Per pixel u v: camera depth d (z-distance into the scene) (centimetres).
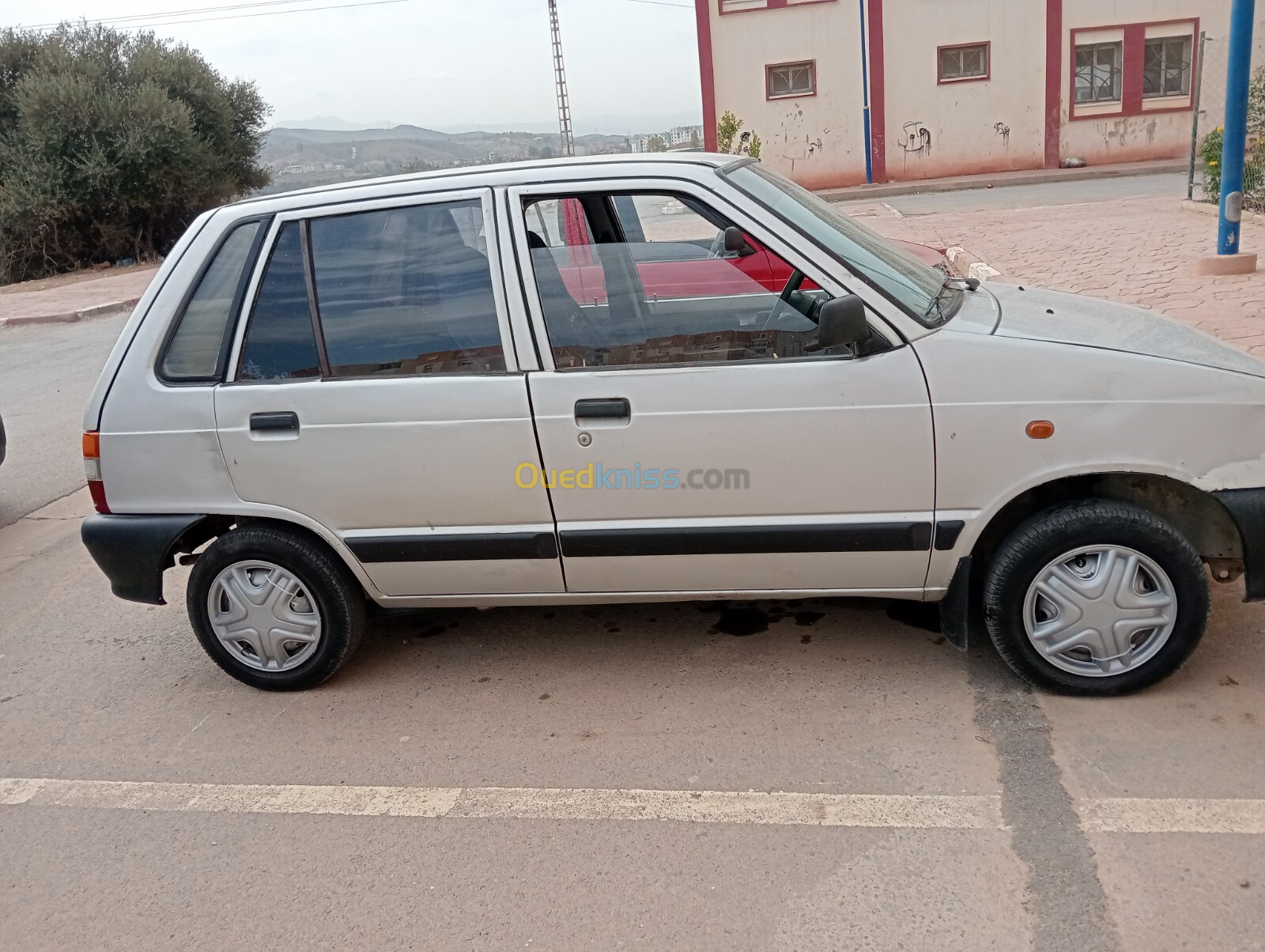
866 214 1747
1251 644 357
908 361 318
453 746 345
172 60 2664
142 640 457
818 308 332
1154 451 308
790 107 2409
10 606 509
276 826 312
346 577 375
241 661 391
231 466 362
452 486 348
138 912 279
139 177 2470
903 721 332
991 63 2308
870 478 324
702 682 369
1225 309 772
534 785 318
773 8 2338
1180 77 2259
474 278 344
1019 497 337
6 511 668
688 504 336
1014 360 314
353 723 367
